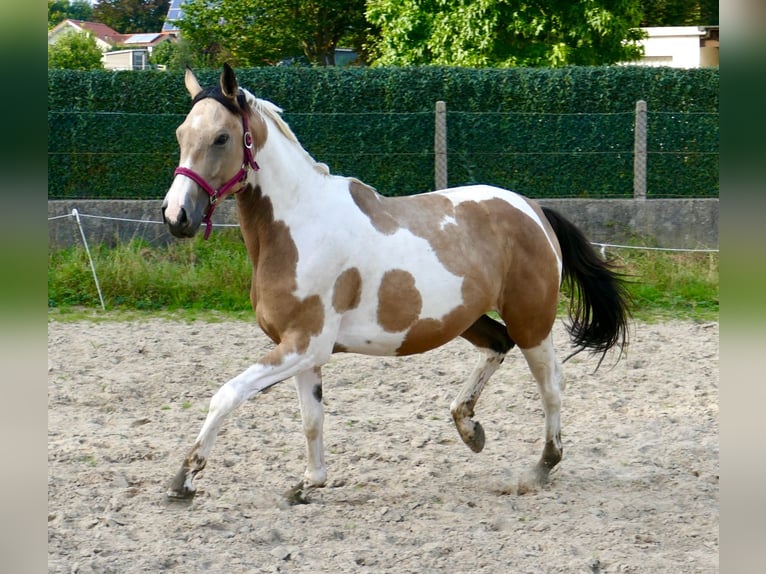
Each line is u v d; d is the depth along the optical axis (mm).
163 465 6324
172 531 5195
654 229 12844
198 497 5750
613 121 13523
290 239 5266
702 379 8602
